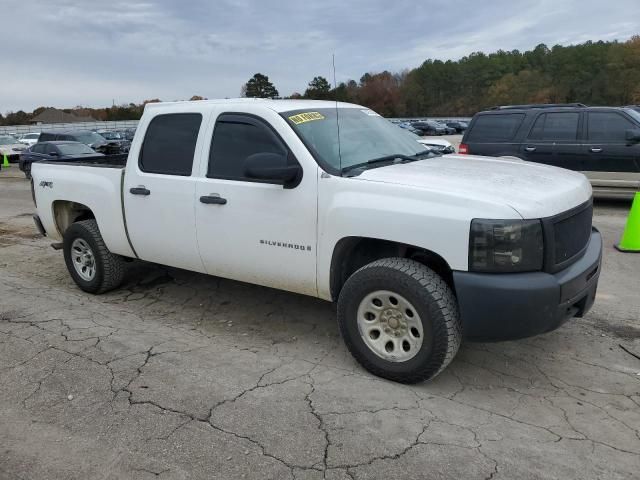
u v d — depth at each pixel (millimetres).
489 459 2859
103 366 3957
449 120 78750
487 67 119188
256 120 4195
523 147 10250
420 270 3461
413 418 3244
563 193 3574
